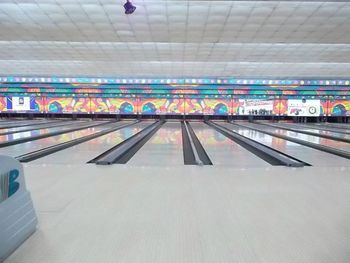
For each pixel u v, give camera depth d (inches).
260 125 498.0
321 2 207.2
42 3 216.2
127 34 284.0
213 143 232.2
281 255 54.4
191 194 89.6
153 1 208.8
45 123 485.4
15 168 57.7
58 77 597.9
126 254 54.4
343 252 55.5
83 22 253.9
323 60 397.1
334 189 96.8
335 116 613.0
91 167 128.3
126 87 610.9
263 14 230.8
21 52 370.0
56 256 53.4
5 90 610.2
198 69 487.2
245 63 431.8
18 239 56.4
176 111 633.6
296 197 87.9
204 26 258.8
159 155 165.9
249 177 112.3
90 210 75.5
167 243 58.6
